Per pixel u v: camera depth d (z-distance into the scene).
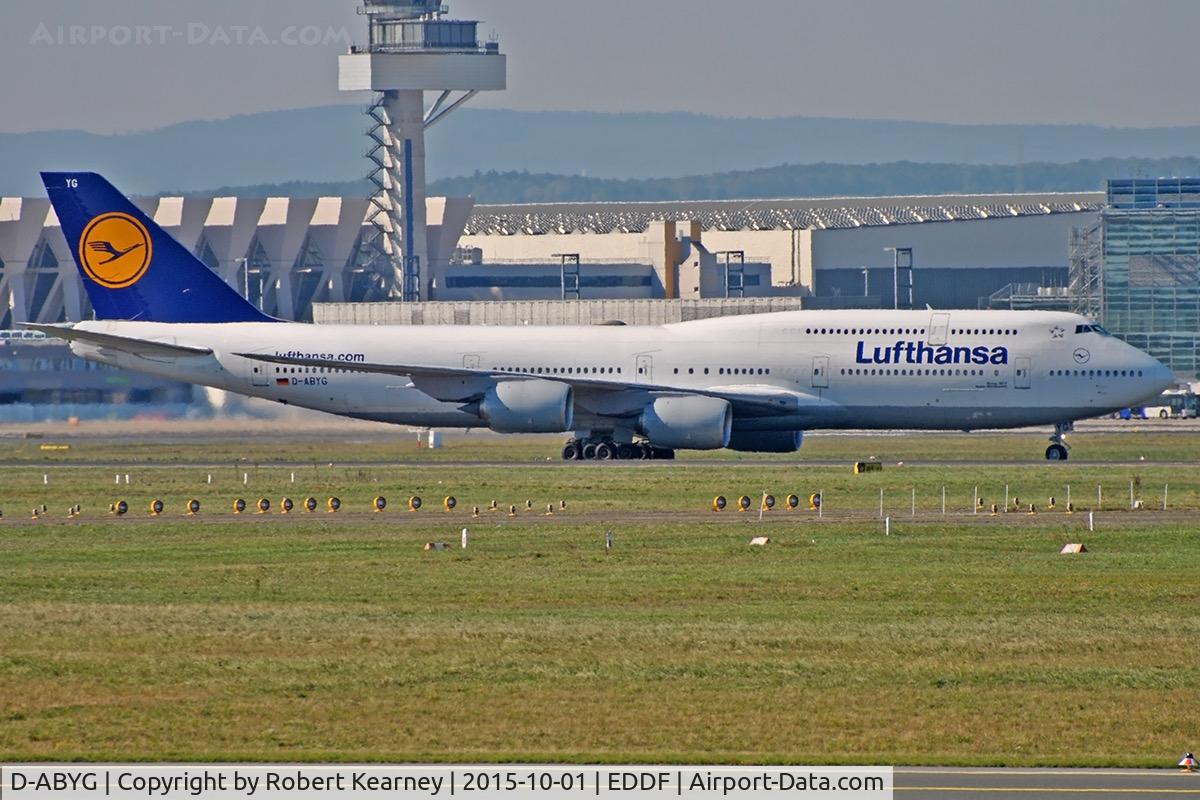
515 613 150.12
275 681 121.81
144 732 107.62
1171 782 96.31
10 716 111.25
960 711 113.94
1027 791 94.38
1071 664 128.88
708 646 134.62
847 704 115.56
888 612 151.00
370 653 131.50
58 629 141.25
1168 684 122.38
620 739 106.25
